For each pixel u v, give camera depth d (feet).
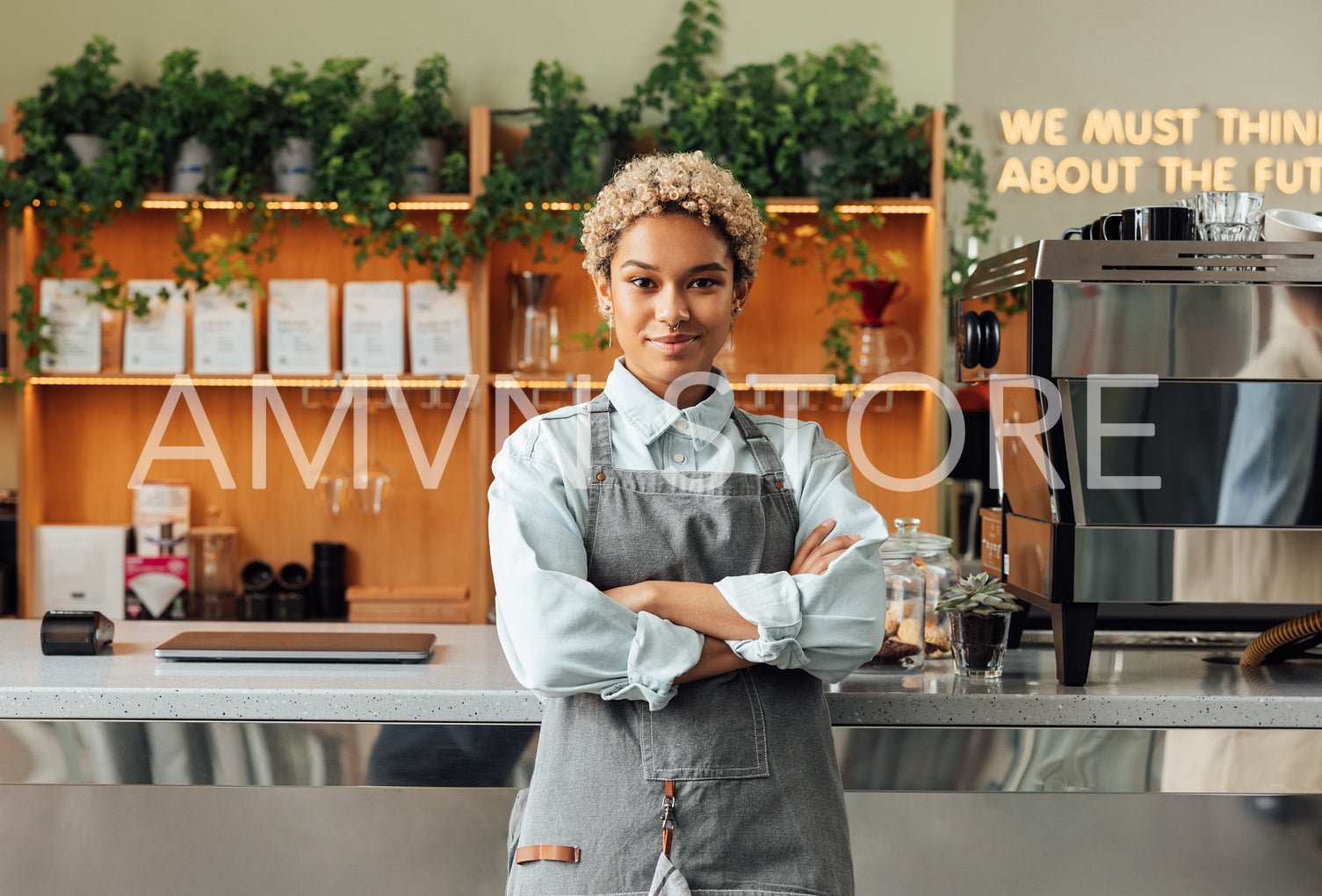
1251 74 12.09
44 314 10.79
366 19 11.64
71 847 5.04
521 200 10.63
